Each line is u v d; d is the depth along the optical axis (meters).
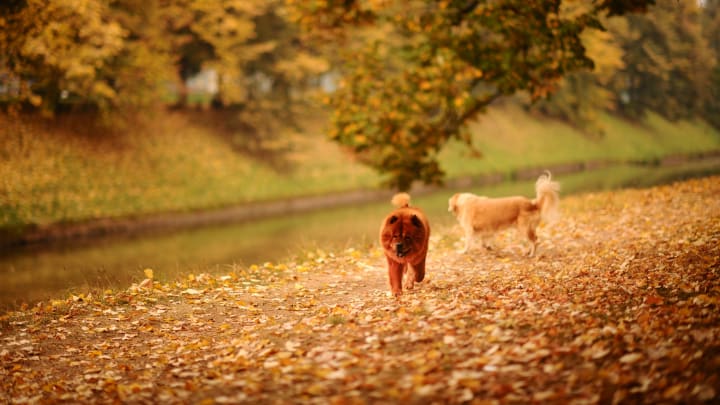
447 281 9.16
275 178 31.41
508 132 45.38
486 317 6.58
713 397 4.09
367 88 17.53
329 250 13.16
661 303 6.39
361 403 4.71
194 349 6.93
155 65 27.28
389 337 6.27
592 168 44.06
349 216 25.81
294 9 16.89
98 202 24.09
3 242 20.22
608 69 42.31
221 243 19.70
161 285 10.45
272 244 18.70
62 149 25.67
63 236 21.86
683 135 55.81
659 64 50.09
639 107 55.56
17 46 21.38
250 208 28.12
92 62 23.73
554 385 4.70
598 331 5.65
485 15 14.77
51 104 25.23
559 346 5.47
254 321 7.84
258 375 5.75
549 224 13.97
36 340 7.69
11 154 23.88
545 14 14.22
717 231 9.80
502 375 5.00
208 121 33.19
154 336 7.64
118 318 8.46
